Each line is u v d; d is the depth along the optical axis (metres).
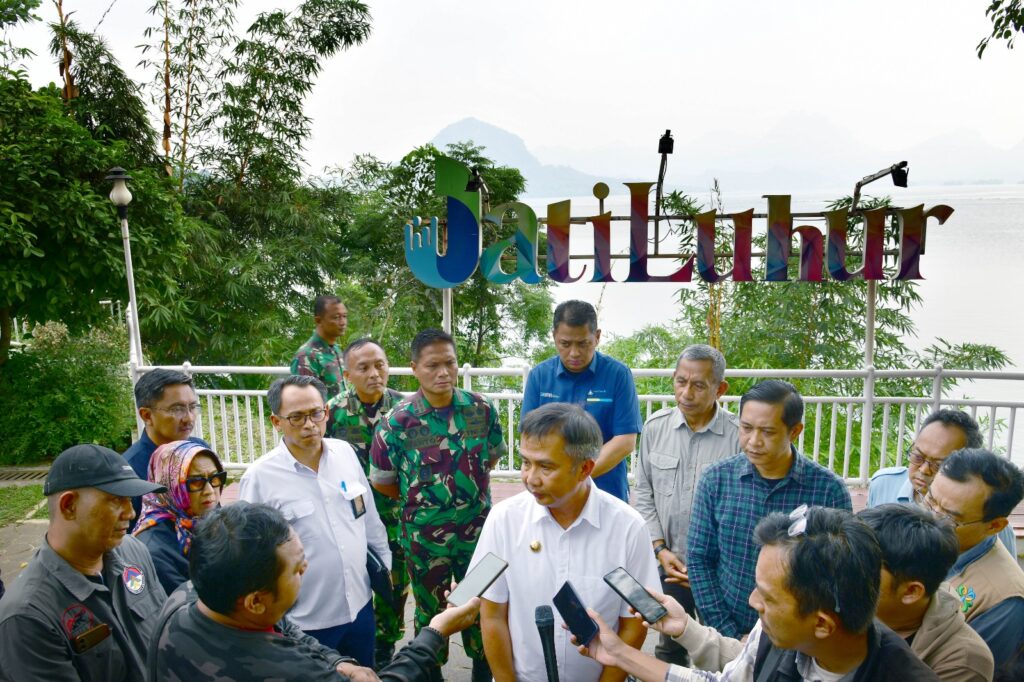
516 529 2.21
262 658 1.62
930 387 7.41
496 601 2.23
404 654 1.90
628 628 2.13
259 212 10.66
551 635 1.88
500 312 12.31
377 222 10.97
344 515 2.86
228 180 10.77
